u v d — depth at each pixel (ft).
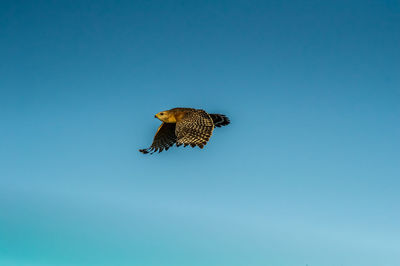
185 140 41.98
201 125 42.65
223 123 53.83
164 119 49.01
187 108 49.19
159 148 55.52
